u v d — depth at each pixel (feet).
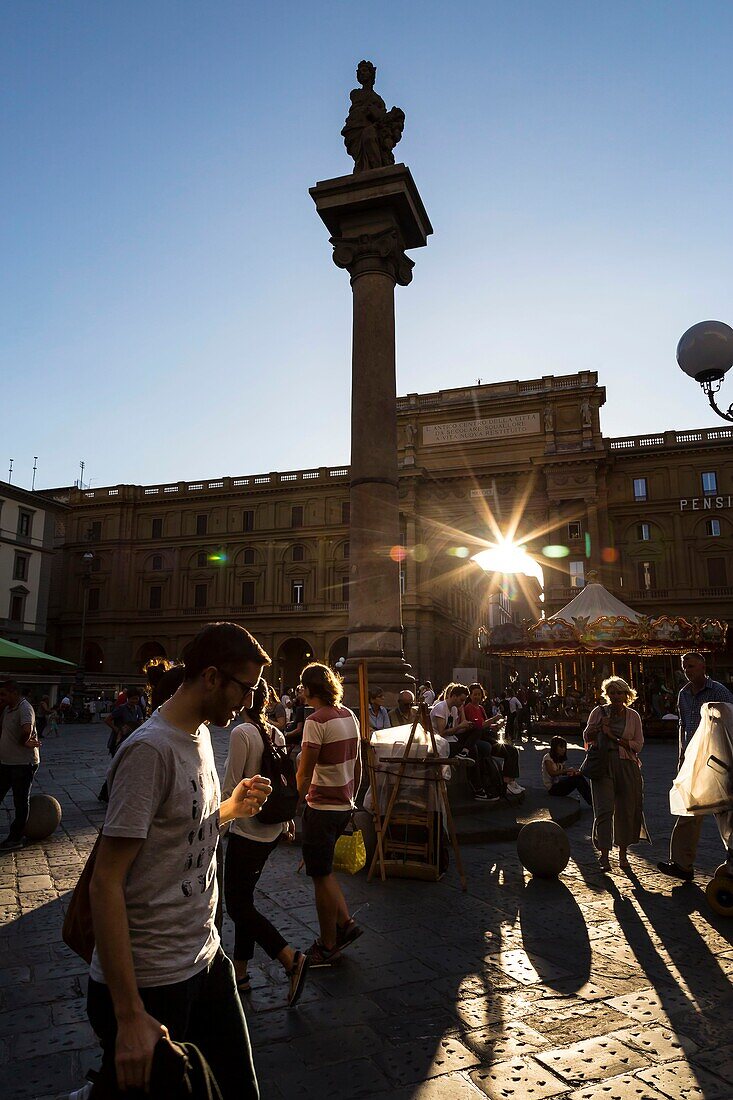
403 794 21.04
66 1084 9.93
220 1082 6.61
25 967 14.23
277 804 12.52
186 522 189.37
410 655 158.61
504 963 14.07
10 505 151.53
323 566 176.45
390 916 17.08
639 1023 11.46
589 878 20.71
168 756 6.20
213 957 6.79
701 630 85.35
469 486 162.91
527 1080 9.76
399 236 35.12
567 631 88.28
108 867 5.75
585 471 153.17
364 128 36.06
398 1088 9.61
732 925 16.49
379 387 33.09
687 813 17.85
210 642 6.57
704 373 21.07
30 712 25.58
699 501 148.77
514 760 33.76
